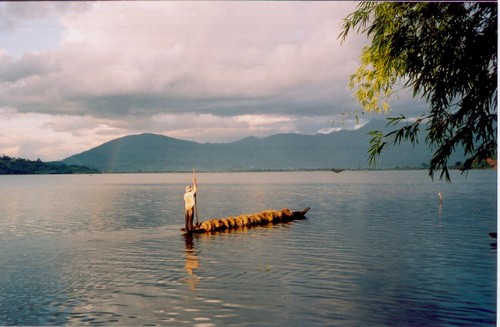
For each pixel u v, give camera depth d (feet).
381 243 77.82
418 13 35.83
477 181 401.70
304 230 95.96
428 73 36.04
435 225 102.83
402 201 180.14
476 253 67.92
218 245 76.95
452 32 34.71
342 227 100.63
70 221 117.70
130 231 96.84
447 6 34.71
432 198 195.52
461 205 156.87
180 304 43.34
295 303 43.39
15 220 120.57
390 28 36.42
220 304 43.29
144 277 54.03
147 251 71.56
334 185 375.86
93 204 181.37
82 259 65.51
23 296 46.60
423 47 35.99
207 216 133.08
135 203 186.91
